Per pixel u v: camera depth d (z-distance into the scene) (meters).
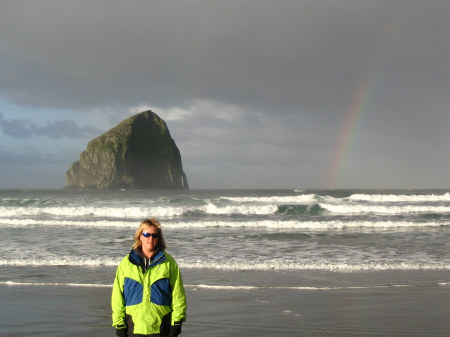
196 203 38.28
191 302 7.84
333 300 8.02
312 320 6.79
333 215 28.34
